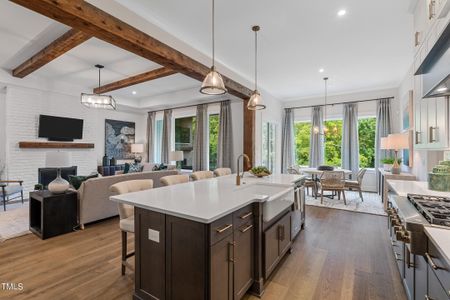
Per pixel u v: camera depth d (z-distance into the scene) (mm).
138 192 2260
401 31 3318
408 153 4672
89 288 2084
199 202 1839
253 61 4441
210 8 2785
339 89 6418
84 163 6391
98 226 3682
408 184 2732
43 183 5570
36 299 1927
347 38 3539
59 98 5840
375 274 2346
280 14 2918
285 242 2607
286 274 2352
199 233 1507
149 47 2963
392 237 2625
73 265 2473
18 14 2930
